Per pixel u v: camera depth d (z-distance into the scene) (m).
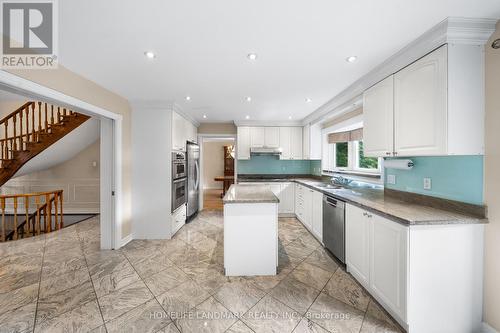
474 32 1.52
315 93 3.02
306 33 1.64
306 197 3.93
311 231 3.67
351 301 1.95
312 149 4.57
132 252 2.97
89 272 2.45
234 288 2.15
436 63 1.62
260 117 4.61
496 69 1.51
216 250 3.05
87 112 2.69
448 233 1.57
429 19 1.48
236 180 5.27
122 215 3.22
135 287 2.16
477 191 1.63
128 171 3.39
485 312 1.58
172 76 2.44
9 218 5.12
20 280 2.29
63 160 5.13
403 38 1.70
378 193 2.77
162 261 2.71
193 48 1.85
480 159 1.61
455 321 1.58
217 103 3.54
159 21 1.49
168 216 3.50
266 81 2.58
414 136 1.81
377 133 2.27
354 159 3.89
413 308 1.56
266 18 1.47
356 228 2.22
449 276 1.57
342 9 1.38
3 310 1.83
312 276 2.37
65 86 2.21
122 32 1.61
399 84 1.97
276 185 4.75
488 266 1.57
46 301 1.95
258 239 2.39
